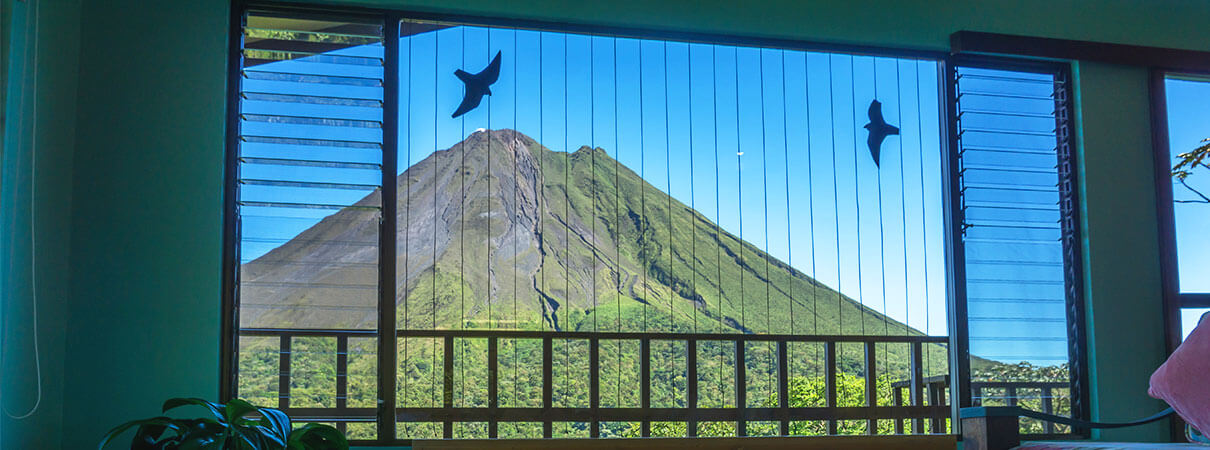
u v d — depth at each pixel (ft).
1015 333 15.69
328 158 13.91
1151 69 16.57
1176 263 16.16
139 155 13.12
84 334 12.71
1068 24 16.26
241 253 13.52
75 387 12.64
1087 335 15.80
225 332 13.30
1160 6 16.71
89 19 13.23
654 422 20.18
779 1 15.37
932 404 18.85
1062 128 16.28
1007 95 16.21
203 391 12.92
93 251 12.85
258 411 11.07
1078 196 16.05
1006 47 15.69
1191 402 11.19
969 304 15.57
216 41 13.52
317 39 14.10
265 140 13.74
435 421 17.99
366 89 14.14
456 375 18.62
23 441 11.37
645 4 14.90
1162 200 16.21
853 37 15.51
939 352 19.29
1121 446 11.44
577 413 18.28
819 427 20.38
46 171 12.03
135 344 12.81
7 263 10.84
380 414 13.62
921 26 15.75
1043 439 15.40
